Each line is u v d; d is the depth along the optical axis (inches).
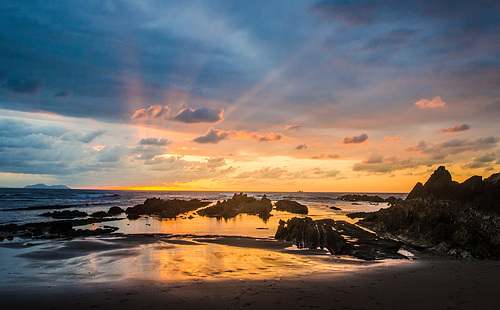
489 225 770.2
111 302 356.2
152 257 652.1
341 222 1170.6
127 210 1959.9
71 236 957.2
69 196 4092.0
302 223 927.7
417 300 362.6
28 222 1378.0
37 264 584.1
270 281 454.3
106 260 620.7
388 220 1050.7
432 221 832.3
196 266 569.6
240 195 2687.0
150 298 370.6
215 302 355.9
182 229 1183.6
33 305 346.6
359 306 341.4
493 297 375.6
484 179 1289.4
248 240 905.5
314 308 335.6
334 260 636.7
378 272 519.8
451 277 482.0
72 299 367.9
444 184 1392.7
